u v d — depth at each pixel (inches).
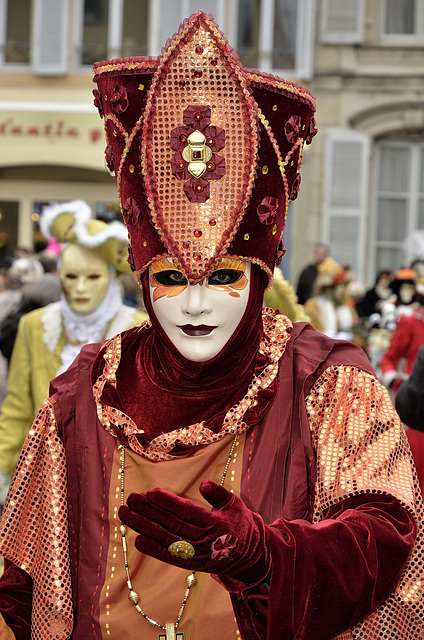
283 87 78.1
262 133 77.7
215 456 79.4
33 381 170.7
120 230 170.7
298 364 81.7
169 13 608.7
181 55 75.9
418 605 77.9
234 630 77.5
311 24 607.8
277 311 87.4
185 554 67.8
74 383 86.8
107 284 173.5
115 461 81.4
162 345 81.9
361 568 70.9
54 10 608.7
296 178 82.8
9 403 171.8
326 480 76.9
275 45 610.5
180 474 78.7
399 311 323.6
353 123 620.4
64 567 83.0
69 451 84.5
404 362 268.1
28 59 619.8
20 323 174.7
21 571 85.5
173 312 78.2
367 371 80.7
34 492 85.4
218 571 68.6
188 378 80.3
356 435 78.0
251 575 69.6
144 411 81.5
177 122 76.0
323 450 78.3
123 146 79.5
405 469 78.3
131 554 79.8
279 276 128.5
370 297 450.6
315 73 617.3
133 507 68.4
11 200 639.1
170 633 78.1
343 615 70.6
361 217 617.9
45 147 610.5
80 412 84.4
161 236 76.4
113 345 85.9
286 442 79.5
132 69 77.6
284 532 71.3
